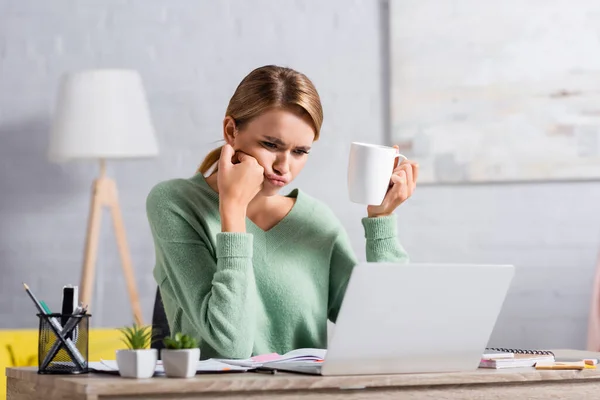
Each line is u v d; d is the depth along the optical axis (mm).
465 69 4508
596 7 4516
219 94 4512
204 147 4496
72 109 4055
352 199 2207
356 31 4555
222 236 1960
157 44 4500
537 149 4496
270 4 4535
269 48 4531
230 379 1514
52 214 4434
